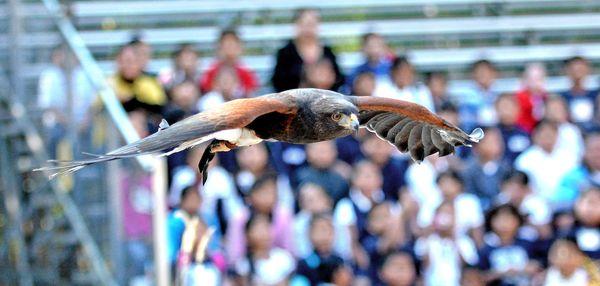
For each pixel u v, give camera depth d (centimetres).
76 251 1575
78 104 1560
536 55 2233
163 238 1382
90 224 1534
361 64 1866
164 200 1391
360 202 1686
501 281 1703
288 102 928
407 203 1722
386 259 1647
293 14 2202
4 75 1720
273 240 1620
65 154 1611
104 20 2138
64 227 1606
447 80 2173
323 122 945
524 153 1853
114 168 1455
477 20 2262
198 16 2167
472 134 1067
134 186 1419
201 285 1462
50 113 1642
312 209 1644
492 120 1906
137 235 1419
